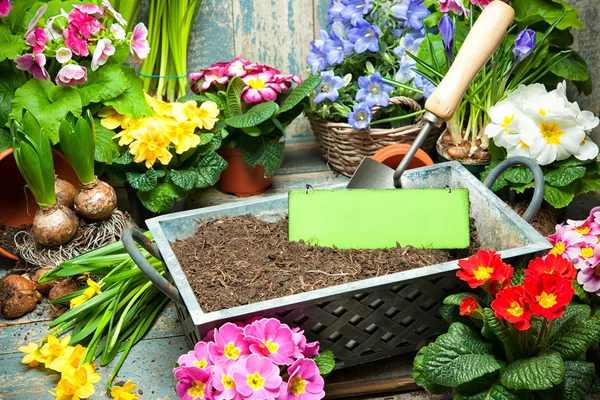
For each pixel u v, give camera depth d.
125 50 1.75
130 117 1.72
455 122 1.80
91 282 1.48
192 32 2.06
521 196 1.76
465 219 1.35
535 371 1.09
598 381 1.24
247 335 1.13
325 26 2.12
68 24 1.63
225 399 1.10
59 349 1.37
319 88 1.88
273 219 1.48
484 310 1.13
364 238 1.36
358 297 1.20
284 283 1.27
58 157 1.73
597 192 1.92
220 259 1.34
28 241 1.63
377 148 1.86
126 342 1.47
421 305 1.27
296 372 1.14
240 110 1.83
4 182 1.76
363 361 1.31
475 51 1.33
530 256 1.25
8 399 1.32
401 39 1.87
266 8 2.06
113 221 1.66
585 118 1.59
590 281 1.29
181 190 1.71
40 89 1.68
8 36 1.69
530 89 1.64
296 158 2.10
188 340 1.38
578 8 2.03
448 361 1.16
